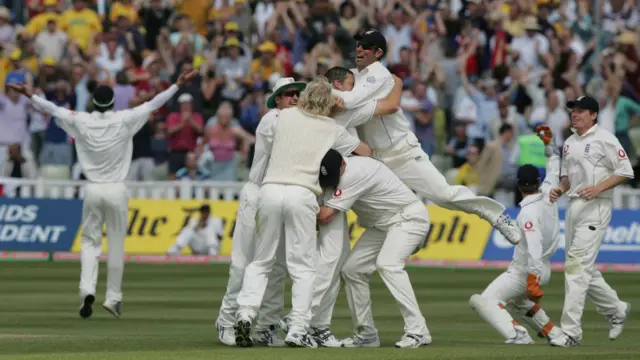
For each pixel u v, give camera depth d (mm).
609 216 39312
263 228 35969
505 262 78562
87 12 90938
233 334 37188
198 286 61750
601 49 94312
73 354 33312
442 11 92375
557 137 87375
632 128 86750
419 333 37219
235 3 94000
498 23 92312
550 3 95062
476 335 41688
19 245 78688
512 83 88625
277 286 37844
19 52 85125
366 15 92688
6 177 82000
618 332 40156
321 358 32812
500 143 82250
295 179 35812
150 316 47562
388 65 89750
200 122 82938
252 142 83188
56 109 47250
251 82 85688
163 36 88062
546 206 38844
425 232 37750
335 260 37156
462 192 38750
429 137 85625
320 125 36250
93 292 46750
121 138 47469
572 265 38969
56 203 79250
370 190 37156
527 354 34438
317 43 89812
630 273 74875
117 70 87438
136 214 80188
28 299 54469
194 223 79625
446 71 88938
